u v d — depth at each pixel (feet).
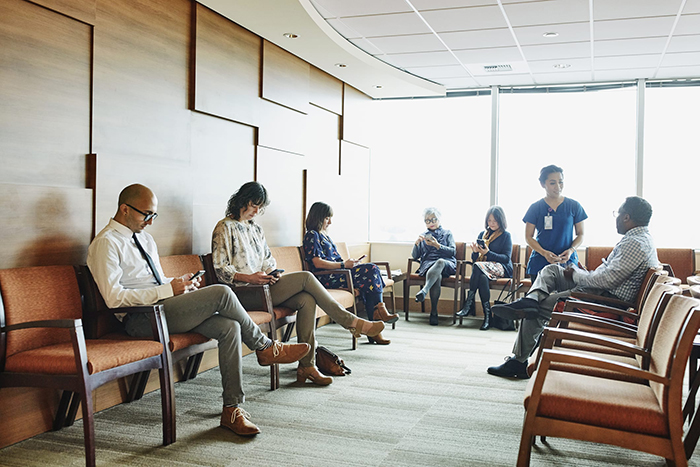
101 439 9.22
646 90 22.12
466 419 10.34
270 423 10.07
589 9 15.26
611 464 8.41
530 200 23.59
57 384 7.91
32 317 8.71
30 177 9.56
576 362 6.53
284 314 12.88
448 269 21.09
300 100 18.43
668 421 6.23
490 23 16.52
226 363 9.84
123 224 10.09
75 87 10.39
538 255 16.56
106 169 10.91
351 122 22.54
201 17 13.62
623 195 22.48
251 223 13.78
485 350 16.24
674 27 16.48
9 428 8.96
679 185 21.72
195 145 13.73
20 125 9.37
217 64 14.28
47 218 9.75
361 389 12.20
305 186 19.12
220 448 8.90
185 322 9.84
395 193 25.14
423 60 20.30
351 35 17.78
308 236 16.84
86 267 9.78
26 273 8.89
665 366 6.40
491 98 23.68
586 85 22.89
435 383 12.71
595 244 22.72
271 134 16.84
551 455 8.73
